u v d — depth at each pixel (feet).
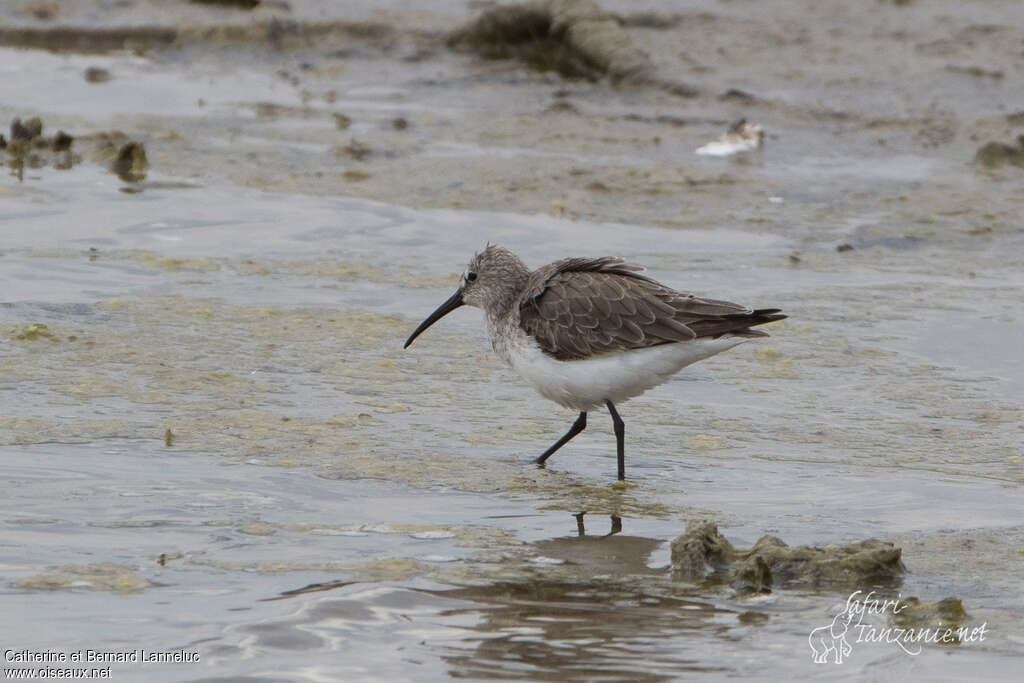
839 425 43.52
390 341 50.93
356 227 64.08
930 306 55.67
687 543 32.01
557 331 40.14
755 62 94.79
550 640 28.02
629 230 64.18
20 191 66.64
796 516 35.73
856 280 58.70
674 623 28.96
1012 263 61.36
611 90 90.99
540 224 64.64
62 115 81.35
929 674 26.58
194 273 57.11
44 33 100.42
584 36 94.43
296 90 90.02
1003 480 38.65
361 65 96.73
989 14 106.73
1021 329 53.01
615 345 39.29
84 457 37.99
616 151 77.30
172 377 45.39
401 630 28.32
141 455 38.42
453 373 48.16
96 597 29.32
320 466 38.37
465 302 44.93
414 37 101.55
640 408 45.24
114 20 103.50
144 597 29.45
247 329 50.93
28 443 38.81
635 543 33.71
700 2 108.68
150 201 66.33
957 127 82.07
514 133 80.48
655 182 71.41
